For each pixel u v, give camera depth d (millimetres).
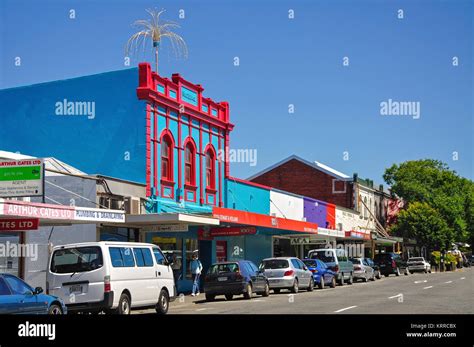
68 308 18469
